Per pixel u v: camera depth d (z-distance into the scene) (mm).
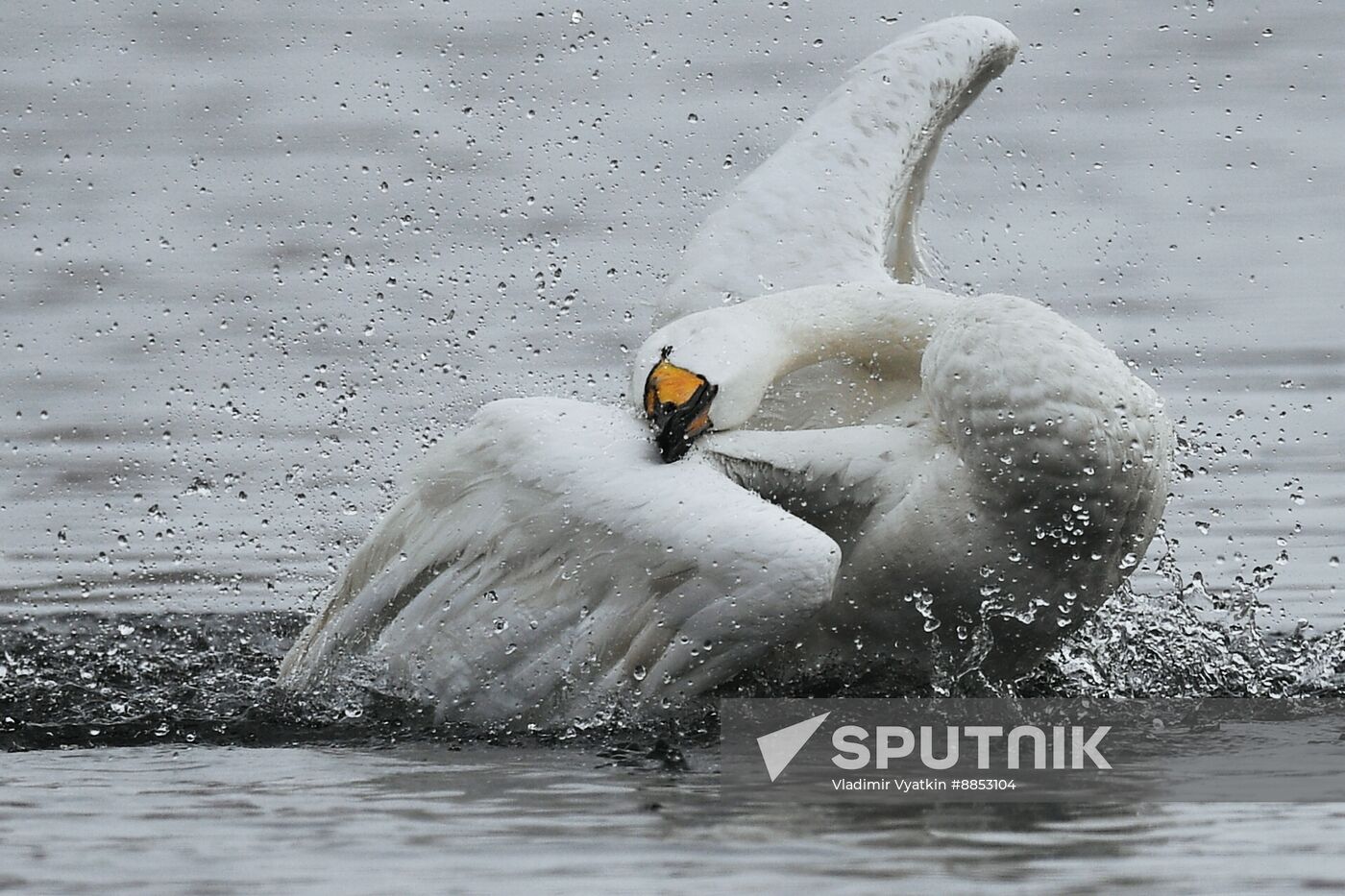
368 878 7293
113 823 8180
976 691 11305
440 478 11367
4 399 19750
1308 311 22266
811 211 13547
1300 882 7176
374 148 31688
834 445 11039
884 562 10945
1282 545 14758
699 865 7422
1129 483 10719
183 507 16484
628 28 35844
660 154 30219
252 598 14273
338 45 36344
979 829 7969
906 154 14070
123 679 11867
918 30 14664
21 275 25141
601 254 25531
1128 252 25344
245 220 27812
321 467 17516
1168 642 12117
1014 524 10789
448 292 23828
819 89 33000
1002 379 10578
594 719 10609
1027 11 36031
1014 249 25656
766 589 10180
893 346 11727
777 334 11531
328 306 23375
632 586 10555
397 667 11273
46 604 14062
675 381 10875
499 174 29953
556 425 11125
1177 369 19938
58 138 32250
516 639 10875
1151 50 35125
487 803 8523
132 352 21453
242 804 8547
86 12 36469
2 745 10039
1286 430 17812
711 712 10656
